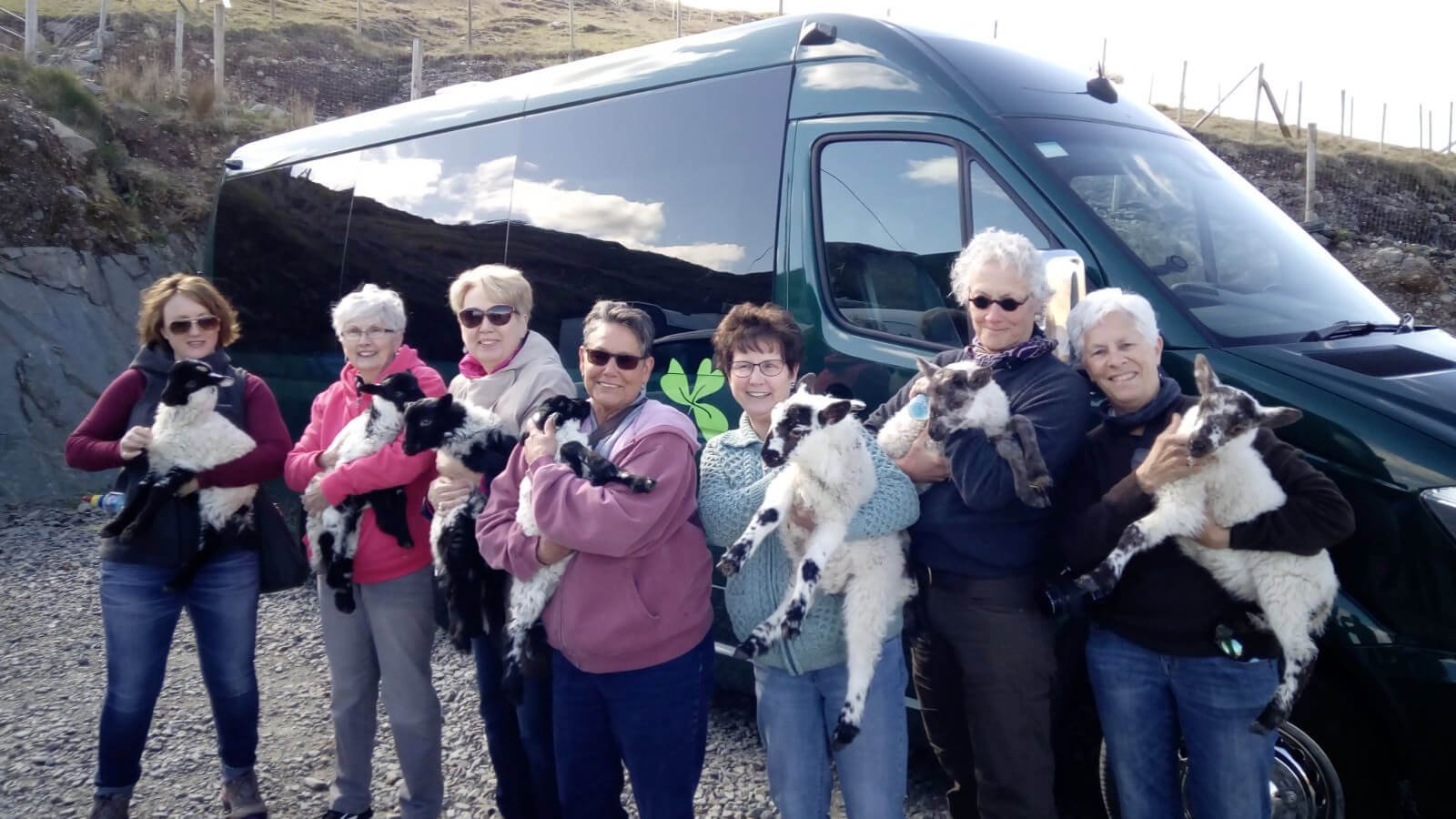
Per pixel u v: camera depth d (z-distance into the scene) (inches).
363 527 140.4
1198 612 110.3
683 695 114.0
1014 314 118.3
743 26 197.8
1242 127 1139.9
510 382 141.9
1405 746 119.5
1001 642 114.6
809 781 114.0
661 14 1934.1
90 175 474.6
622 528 105.8
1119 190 154.9
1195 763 112.4
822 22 180.4
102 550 145.4
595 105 215.0
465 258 236.8
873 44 171.9
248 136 623.5
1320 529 103.5
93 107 534.3
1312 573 107.5
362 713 147.3
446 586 132.8
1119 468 115.8
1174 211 158.4
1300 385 128.4
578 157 216.4
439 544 133.1
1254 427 102.7
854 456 111.7
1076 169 152.9
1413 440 120.0
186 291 148.8
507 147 233.3
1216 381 106.8
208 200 526.3
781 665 115.6
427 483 143.3
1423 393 125.7
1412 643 117.4
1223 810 110.0
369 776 150.2
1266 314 145.0
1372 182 956.0
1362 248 675.4
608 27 1573.6
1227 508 105.5
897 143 165.2
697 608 115.4
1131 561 112.8
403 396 139.9
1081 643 133.9
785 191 177.9
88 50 885.8
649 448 112.0
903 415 127.0
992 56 171.2
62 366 402.9
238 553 150.1
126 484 148.2
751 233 182.5
